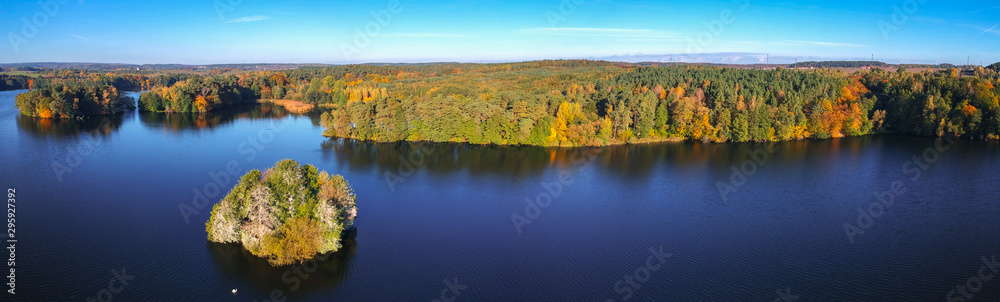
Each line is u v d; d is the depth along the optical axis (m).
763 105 144.38
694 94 161.88
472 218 76.94
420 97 161.25
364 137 136.75
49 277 55.50
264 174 65.44
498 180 99.25
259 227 59.31
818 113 147.00
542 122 134.00
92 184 88.75
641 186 96.06
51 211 74.88
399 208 80.94
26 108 168.12
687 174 105.69
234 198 62.59
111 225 69.69
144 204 78.31
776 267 61.91
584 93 173.50
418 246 66.31
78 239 65.06
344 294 54.00
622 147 135.88
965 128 143.75
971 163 114.19
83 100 175.12
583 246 67.31
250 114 194.25
